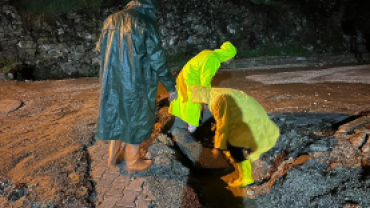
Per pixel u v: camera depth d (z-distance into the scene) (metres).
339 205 3.19
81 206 3.12
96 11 11.18
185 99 4.85
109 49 3.13
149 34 3.05
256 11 11.95
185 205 3.21
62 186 3.44
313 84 7.68
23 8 10.72
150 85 3.23
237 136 3.75
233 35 11.84
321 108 5.62
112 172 3.78
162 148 4.26
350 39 12.19
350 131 4.44
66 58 10.98
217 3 11.80
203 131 5.68
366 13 12.03
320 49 11.94
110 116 3.23
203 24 11.68
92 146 4.50
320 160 3.92
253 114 3.72
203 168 4.63
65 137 4.78
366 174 3.40
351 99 6.15
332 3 12.45
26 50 10.62
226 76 9.46
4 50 10.44
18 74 9.94
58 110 6.33
